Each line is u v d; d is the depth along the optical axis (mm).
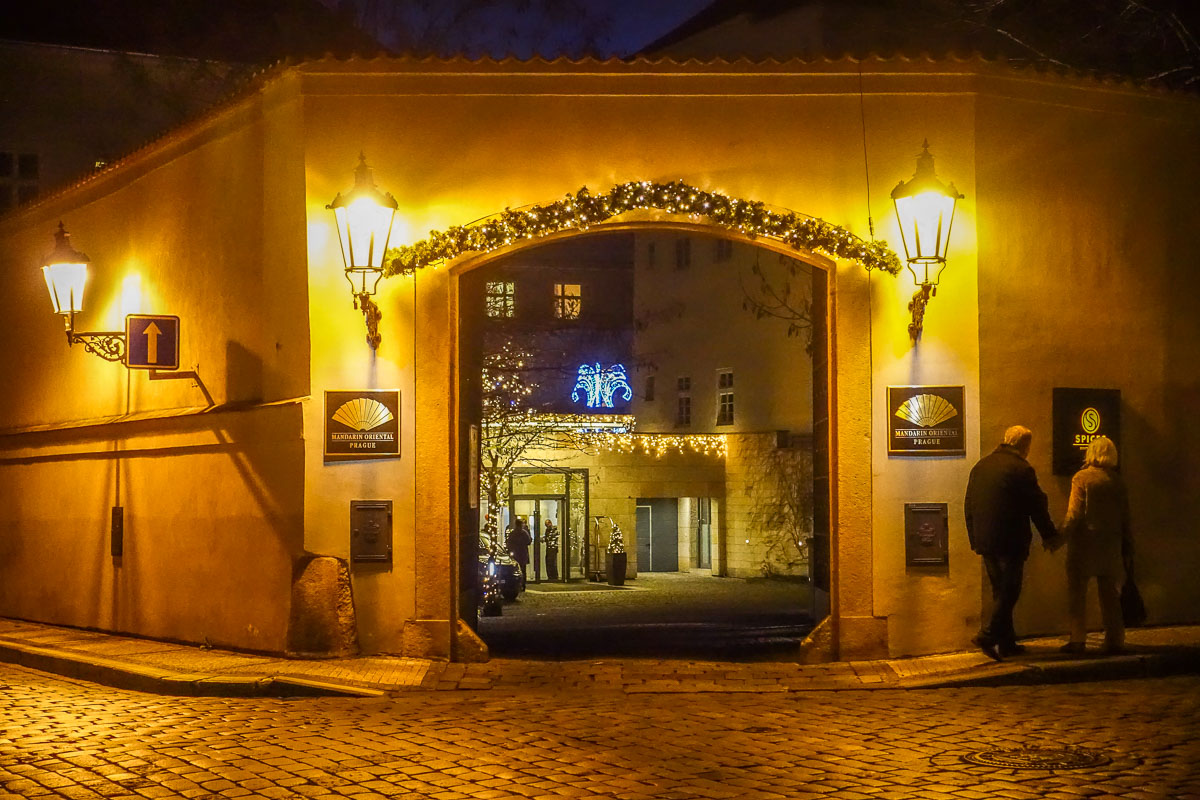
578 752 8180
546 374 35500
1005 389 12203
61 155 26062
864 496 11891
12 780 7512
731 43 29609
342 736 8781
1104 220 12828
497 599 23531
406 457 12102
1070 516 11227
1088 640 12031
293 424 12133
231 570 13094
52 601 16703
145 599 14602
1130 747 8117
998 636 11219
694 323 37000
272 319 12719
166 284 14883
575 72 12133
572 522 34969
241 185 13375
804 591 29812
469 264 12219
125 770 7758
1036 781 7230
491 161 12203
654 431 38719
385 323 12133
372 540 12008
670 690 10781
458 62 12125
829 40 26562
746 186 12109
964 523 11914
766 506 33781
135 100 26469
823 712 9672
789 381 32906
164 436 14258
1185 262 13297
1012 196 12336
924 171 11562
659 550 37438
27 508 17531
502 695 10625
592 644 14516
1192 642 11789
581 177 12188
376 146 12219
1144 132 13102
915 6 22812
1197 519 13195
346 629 11992
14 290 18516
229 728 9172
